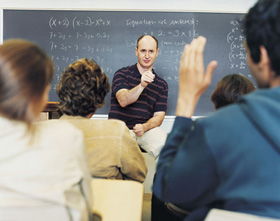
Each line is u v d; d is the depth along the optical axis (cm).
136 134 251
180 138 73
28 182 64
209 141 61
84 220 72
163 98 279
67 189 67
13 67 64
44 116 236
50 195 64
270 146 58
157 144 255
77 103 123
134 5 344
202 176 63
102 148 120
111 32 345
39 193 64
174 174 67
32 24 348
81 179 73
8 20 348
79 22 346
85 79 122
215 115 65
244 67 344
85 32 347
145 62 271
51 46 348
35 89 67
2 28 349
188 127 74
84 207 72
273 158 58
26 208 63
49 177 66
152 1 343
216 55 344
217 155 60
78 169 71
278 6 63
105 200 97
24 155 65
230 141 60
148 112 272
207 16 342
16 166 64
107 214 89
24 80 65
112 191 102
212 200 66
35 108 68
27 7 346
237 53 343
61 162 68
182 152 67
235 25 342
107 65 347
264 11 64
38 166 65
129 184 107
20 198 63
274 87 65
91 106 126
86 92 122
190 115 75
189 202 70
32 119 68
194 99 75
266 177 58
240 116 62
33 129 70
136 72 276
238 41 343
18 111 65
